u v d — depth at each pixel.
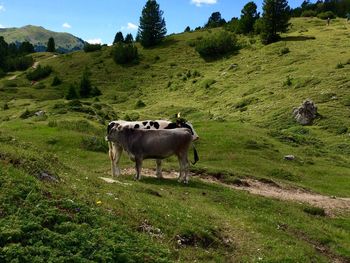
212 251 15.64
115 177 25.72
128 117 64.94
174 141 25.94
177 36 163.75
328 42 114.56
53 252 11.71
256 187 30.94
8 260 10.95
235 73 108.12
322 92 75.06
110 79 131.38
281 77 92.75
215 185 27.12
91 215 13.84
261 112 72.94
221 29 167.12
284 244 18.50
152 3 155.75
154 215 16.33
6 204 12.77
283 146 46.19
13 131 43.31
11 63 163.62
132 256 12.66
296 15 173.75
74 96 114.25
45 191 14.22
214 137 44.53
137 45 162.50
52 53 189.25
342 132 60.69
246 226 19.70
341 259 20.03
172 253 14.23
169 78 124.12
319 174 39.16
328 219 26.23
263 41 128.75
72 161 34.78
